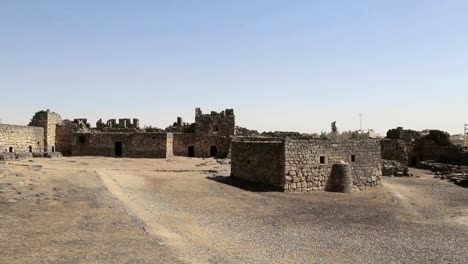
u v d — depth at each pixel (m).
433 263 17.22
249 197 31.34
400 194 36.03
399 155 59.50
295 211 27.23
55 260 15.22
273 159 35.62
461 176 47.91
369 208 29.20
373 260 17.36
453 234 22.19
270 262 16.56
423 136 68.44
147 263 15.40
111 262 15.34
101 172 38.19
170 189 32.44
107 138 62.44
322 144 36.41
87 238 18.17
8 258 15.09
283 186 34.38
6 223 19.69
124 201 26.36
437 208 30.03
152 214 23.72
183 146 66.62
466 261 17.56
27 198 25.02
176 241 18.61
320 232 21.83
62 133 63.78
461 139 83.38
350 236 21.19
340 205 29.95
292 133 67.25
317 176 36.06
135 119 69.19
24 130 54.66
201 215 24.58
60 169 38.59
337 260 17.20
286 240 20.03
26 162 44.91
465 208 30.11
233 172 40.75
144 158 60.31
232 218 24.31
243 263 16.20
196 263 15.72
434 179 48.12
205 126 66.50
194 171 44.78
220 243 18.92
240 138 51.72
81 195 27.05
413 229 23.16
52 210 22.80
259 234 20.95
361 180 38.59
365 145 39.22
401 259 17.61
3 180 29.50
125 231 19.56
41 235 18.22
